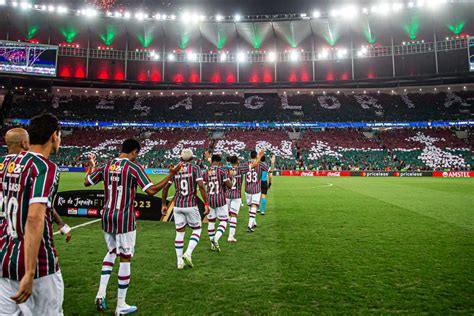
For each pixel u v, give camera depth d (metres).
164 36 48.41
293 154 41.28
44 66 43.16
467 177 33.72
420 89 51.09
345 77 48.34
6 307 2.24
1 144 39.44
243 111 49.72
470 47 42.62
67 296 4.09
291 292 4.18
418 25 44.62
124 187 3.98
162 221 9.55
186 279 4.67
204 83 49.81
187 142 44.22
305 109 49.75
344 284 4.45
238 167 7.56
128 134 46.16
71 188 18.64
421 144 41.78
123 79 48.06
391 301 3.91
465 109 45.47
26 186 2.31
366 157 39.97
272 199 14.91
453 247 6.46
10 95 46.88
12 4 39.50
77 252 6.12
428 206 12.52
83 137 44.31
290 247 6.51
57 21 43.88
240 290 4.25
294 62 49.31
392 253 6.02
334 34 47.38
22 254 2.24
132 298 4.00
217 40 49.06
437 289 4.29
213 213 6.46
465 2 41.34
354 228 8.41
